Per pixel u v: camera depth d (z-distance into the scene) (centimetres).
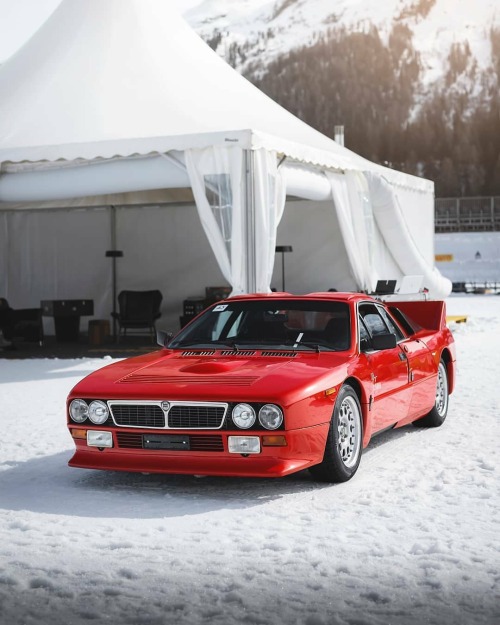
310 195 1385
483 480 505
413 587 329
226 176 1166
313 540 391
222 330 587
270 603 312
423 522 419
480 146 16800
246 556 369
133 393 486
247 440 466
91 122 1313
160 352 583
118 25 1525
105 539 396
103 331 1623
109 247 1844
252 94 1544
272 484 507
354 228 1536
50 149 1227
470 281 5475
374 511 443
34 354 1398
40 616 301
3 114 1393
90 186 1245
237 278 1170
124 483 518
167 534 405
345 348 548
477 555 368
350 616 299
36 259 1886
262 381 480
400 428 693
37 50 1527
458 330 1764
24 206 1858
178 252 1803
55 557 369
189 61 1530
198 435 473
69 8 1552
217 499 474
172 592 324
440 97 18150
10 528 419
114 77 1435
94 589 328
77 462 502
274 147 1195
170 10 1616
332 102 18675
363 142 18162
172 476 536
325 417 485
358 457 525
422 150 17462
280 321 577
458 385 941
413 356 625
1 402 877
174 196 1780
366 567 353
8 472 552
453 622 294
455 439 637
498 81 18762
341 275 1667
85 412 500
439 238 5591
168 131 1278
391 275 1769
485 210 8500
